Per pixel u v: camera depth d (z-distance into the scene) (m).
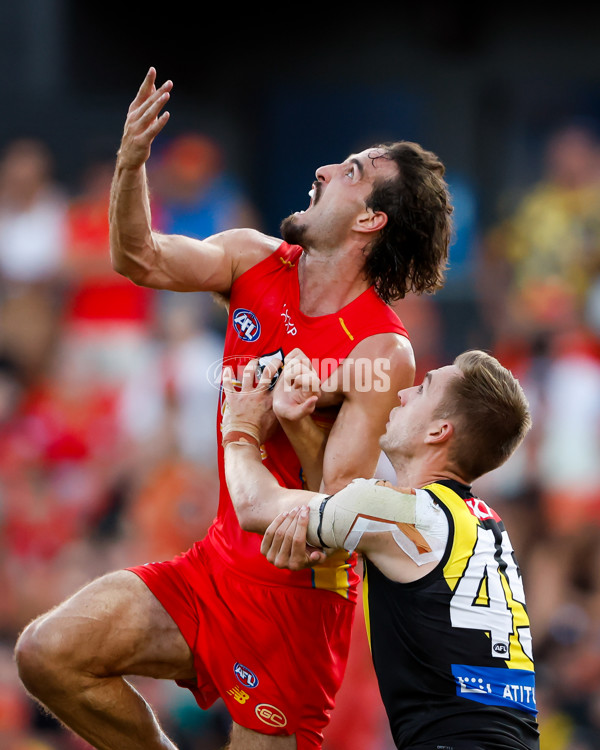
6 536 23.38
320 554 10.10
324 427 10.89
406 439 10.49
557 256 28.55
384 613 10.04
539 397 25.77
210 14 32.81
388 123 32.91
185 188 29.91
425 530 9.95
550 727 20.16
